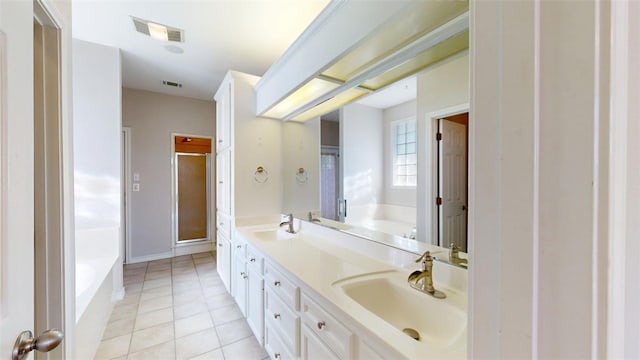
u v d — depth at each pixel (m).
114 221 2.84
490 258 0.38
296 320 1.39
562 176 0.31
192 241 4.55
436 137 1.38
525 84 0.33
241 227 2.69
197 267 3.82
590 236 0.29
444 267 1.26
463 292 1.17
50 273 1.01
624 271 0.30
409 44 1.33
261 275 1.92
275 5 2.12
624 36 0.30
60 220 1.03
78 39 2.67
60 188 1.03
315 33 1.67
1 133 0.58
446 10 1.10
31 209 0.69
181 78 3.62
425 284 1.21
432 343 1.05
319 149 2.39
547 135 0.32
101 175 2.79
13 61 0.62
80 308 1.67
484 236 0.39
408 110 1.54
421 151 1.46
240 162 2.72
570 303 0.31
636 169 0.31
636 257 0.31
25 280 0.66
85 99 2.73
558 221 0.31
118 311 2.55
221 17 2.26
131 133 3.98
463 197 1.22
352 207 1.99
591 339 0.29
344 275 1.37
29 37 0.69
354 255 1.75
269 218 2.87
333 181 2.20
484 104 0.39
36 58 1.00
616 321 0.30
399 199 1.59
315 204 2.43
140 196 4.05
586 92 0.29
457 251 1.24
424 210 1.43
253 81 2.80
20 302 0.64
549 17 0.31
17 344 0.62
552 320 0.32
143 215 4.08
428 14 1.13
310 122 2.53
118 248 2.80
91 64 2.75
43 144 1.01
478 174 0.40
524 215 0.34
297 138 2.71
